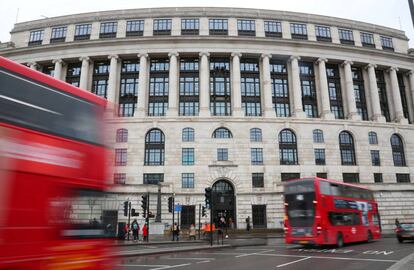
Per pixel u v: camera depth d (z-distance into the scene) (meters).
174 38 50.91
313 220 21.38
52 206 7.37
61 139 7.98
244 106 51.25
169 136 47.88
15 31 55.19
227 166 47.09
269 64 52.31
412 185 50.00
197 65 52.97
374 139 51.94
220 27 53.00
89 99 9.09
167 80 52.00
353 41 55.97
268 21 54.03
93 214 8.50
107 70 53.31
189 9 53.28
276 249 23.11
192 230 33.69
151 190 44.62
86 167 8.51
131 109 50.97
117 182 46.50
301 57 53.31
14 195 6.67
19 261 6.50
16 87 7.34
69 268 7.55
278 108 51.88
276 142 48.47
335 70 55.97
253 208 46.28
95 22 53.25
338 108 53.97
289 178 47.75
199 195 45.94
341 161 49.81
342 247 23.34
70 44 51.59
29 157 7.15
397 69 56.81
